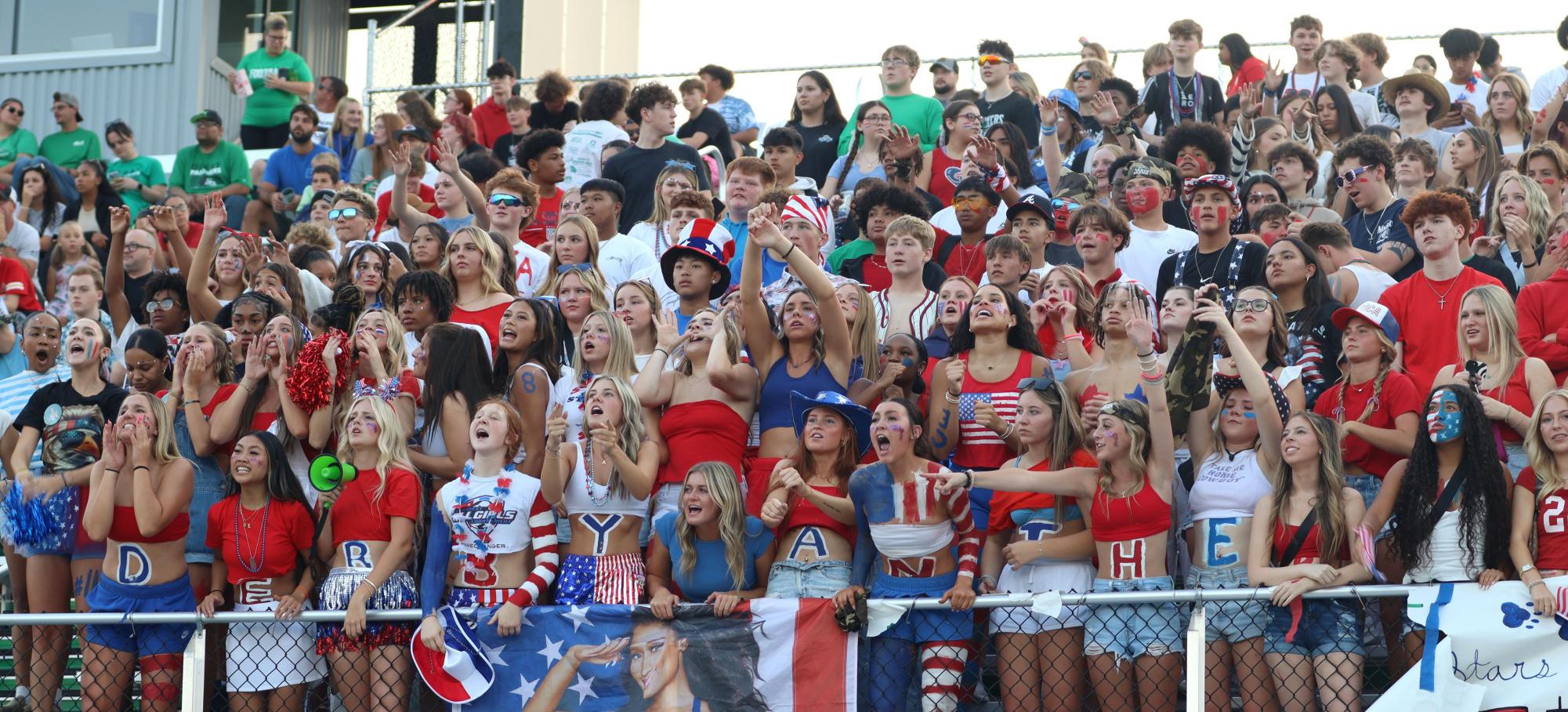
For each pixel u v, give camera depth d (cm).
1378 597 2300
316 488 2558
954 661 2389
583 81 6119
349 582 2491
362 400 2556
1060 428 2481
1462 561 2284
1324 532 2334
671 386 2688
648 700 2400
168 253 4300
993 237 3191
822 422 2530
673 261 2983
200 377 2748
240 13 6900
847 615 2369
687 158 4059
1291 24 4884
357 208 3978
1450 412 2308
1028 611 2398
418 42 7375
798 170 4622
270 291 3172
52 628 2672
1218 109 4812
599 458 2528
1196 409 2483
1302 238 3148
